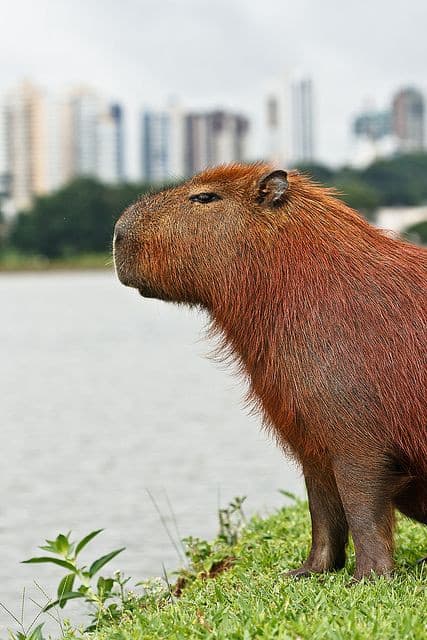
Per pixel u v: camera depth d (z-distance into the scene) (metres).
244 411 17.62
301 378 5.62
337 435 5.57
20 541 9.27
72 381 22.72
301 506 8.43
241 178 5.95
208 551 7.56
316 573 6.02
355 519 5.58
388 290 5.62
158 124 184.12
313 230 5.80
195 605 5.48
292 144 197.00
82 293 68.00
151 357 28.52
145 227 5.98
